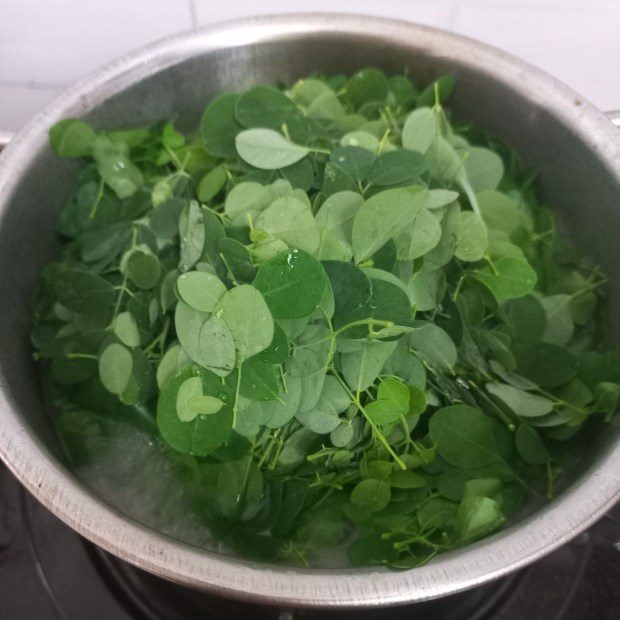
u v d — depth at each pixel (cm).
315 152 66
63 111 67
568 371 59
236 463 53
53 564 62
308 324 53
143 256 62
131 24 82
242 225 59
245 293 49
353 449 55
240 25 72
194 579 40
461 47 71
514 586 61
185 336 52
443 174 67
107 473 58
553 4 77
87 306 63
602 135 64
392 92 75
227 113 69
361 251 54
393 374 55
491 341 60
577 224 70
